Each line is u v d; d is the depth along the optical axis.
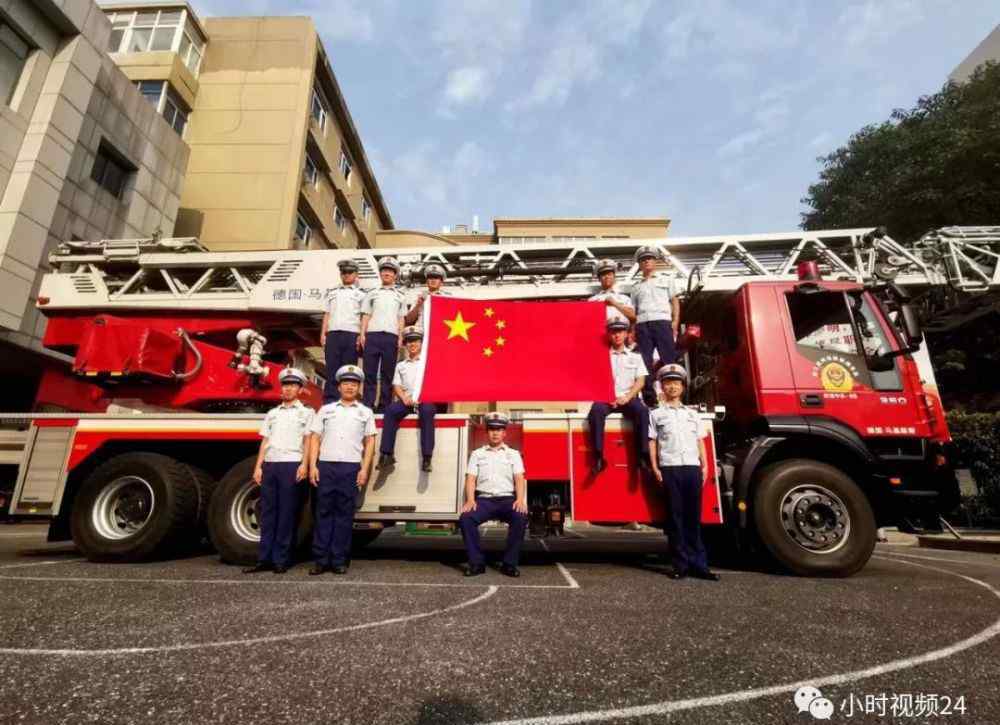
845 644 2.64
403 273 6.84
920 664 2.37
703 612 3.26
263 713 1.83
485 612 3.22
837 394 5.18
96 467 5.68
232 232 17.92
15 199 12.11
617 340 5.46
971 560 6.50
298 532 5.11
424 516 5.03
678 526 4.62
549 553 6.59
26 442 5.58
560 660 2.38
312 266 7.14
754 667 2.31
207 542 6.62
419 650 2.49
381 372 5.89
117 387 6.39
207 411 6.47
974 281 6.54
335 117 23.02
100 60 14.36
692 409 5.02
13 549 6.42
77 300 7.23
